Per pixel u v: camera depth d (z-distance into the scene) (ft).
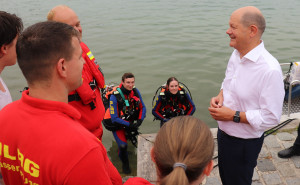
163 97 15.69
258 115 6.73
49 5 61.93
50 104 3.34
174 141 2.90
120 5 61.82
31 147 3.25
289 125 13.38
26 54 3.30
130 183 3.35
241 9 6.51
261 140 7.47
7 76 25.88
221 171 8.19
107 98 15.72
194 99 21.29
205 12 52.95
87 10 56.39
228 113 7.04
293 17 46.50
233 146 7.50
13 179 3.72
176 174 2.74
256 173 10.61
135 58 29.58
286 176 10.43
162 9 56.59
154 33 39.01
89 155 3.18
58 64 3.39
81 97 7.23
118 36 37.83
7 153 3.51
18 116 3.42
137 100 15.37
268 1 64.13
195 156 2.83
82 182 3.15
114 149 17.04
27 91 3.70
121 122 14.96
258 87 6.67
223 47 32.42
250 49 6.61
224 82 7.75
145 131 18.12
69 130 3.24
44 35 3.31
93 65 7.63
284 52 30.07
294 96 16.44
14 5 62.18
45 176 3.21
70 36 3.50
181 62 28.27
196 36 37.14
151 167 11.54
